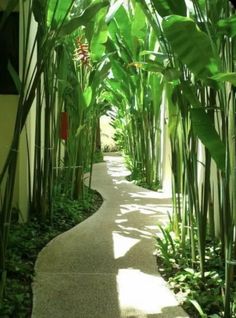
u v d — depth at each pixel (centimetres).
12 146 216
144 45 477
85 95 415
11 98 360
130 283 242
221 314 202
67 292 228
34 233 318
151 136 590
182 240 279
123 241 321
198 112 191
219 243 280
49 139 349
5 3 346
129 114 651
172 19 171
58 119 394
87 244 313
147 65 249
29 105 226
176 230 307
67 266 267
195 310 208
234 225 206
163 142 571
